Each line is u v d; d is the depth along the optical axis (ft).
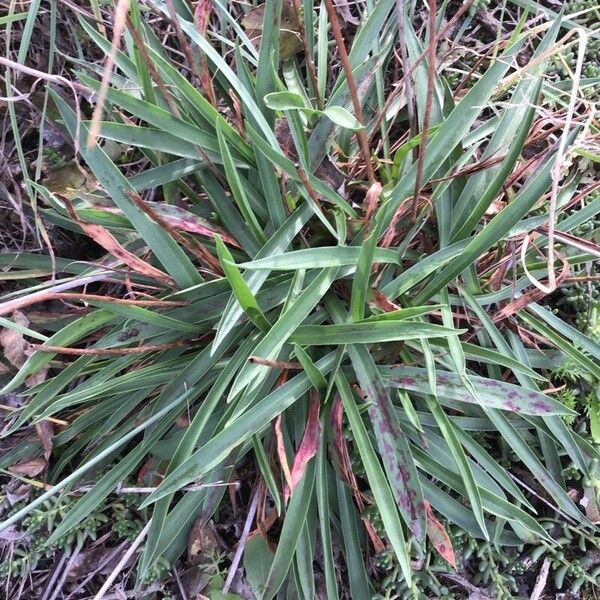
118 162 1.46
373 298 1.20
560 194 1.34
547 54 1.19
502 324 1.36
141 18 1.22
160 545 1.29
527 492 1.43
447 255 1.21
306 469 1.26
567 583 1.42
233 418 1.13
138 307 1.16
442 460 1.32
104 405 1.35
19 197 1.39
